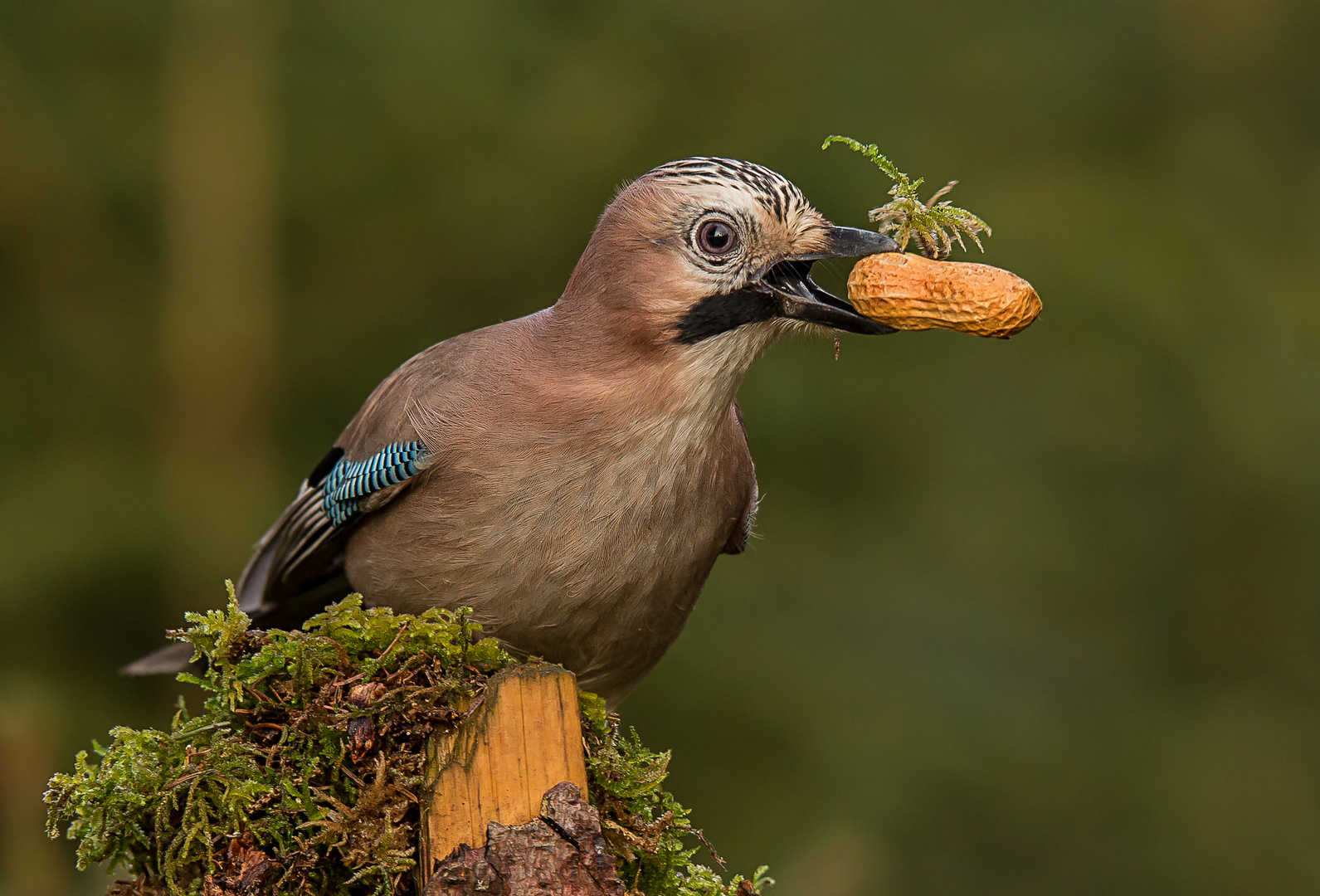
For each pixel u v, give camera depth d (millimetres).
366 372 13797
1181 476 14375
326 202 13969
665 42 14609
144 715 12445
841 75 14617
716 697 12578
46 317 13680
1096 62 15477
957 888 12438
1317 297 14547
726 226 5617
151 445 13367
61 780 4602
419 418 5812
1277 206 15086
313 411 13773
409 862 4152
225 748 4469
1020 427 14273
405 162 13992
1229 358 14367
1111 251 14250
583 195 13805
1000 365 14305
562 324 5805
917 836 12398
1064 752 13055
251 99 13828
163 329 13562
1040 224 14203
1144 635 14305
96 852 4629
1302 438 14422
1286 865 12914
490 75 14180
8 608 12312
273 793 4383
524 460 5586
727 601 13203
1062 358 14234
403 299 14086
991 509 13984
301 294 14086
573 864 4020
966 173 14422
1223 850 12875
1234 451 14250
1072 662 13852
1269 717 13867
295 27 14234
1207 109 15750
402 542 5895
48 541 12438
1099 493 14344
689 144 13945
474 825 4102
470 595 5707
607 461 5566
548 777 4145
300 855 4266
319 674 4504
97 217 13820
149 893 4684
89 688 12367
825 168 13875
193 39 13891
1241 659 14164
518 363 5773
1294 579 14297
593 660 5863
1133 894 12625
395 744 4234
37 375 13531
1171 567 14250
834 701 12672
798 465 13867
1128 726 13508
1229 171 15281
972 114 14945
